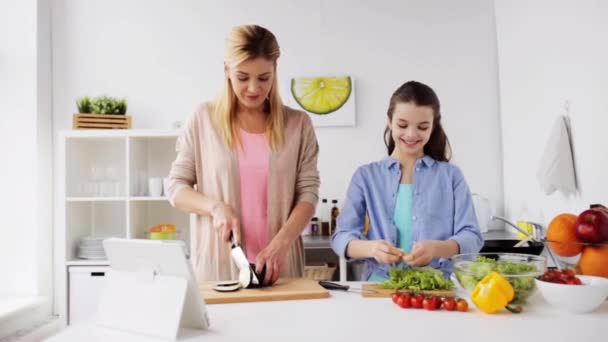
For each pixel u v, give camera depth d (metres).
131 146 2.72
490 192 3.11
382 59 3.11
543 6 2.51
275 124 1.55
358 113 3.11
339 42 3.12
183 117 3.11
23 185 2.82
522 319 0.99
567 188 2.27
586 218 1.13
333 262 2.67
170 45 3.12
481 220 2.86
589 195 2.14
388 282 1.30
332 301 1.16
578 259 1.17
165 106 3.11
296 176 1.63
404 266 1.60
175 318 0.91
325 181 3.09
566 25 2.29
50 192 3.01
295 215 1.52
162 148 3.02
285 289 1.24
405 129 1.65
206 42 3.12
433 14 3.12
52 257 3.02
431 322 0.97
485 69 3.12
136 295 0.98
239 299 1.16
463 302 1.06
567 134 2.29
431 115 1.65
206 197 1.49
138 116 3.11
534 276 1.09
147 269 0.97
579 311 1.03
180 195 1.50
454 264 1.22
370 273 1.65
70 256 2.71
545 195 2.56
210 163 1.55
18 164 2.82
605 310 1.06
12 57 2.84
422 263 1.41
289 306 1.12
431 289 1.25
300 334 0.90
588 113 2.13
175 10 3.13
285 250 1.41
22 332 2.60
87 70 3.10
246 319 1.01
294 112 1.62
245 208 1.55
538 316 1.01
